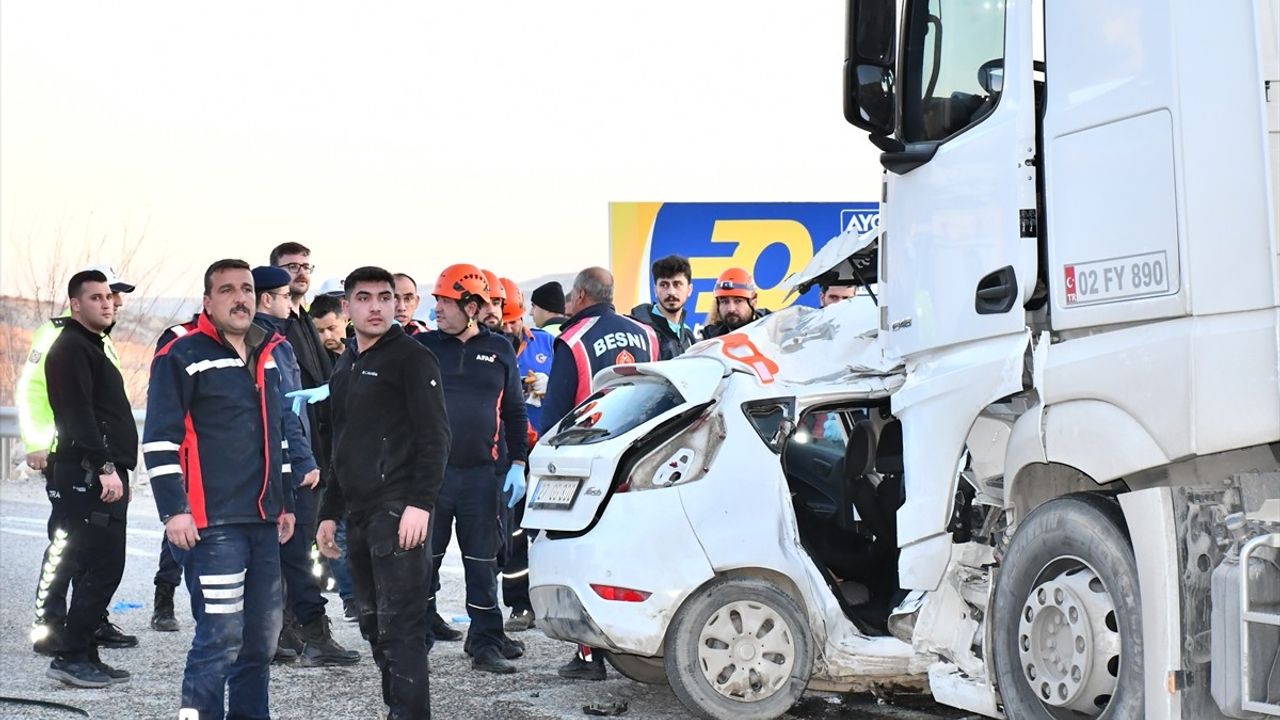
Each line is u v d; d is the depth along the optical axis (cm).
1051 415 484
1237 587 416
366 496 605
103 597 760
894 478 691
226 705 711
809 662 641
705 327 1032
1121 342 458
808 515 710
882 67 534
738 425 664
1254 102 427
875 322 699
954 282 531
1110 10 467
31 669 798
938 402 542
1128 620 446
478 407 805
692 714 659
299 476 821
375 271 611
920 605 590
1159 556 430
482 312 909
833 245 706
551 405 848
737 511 651
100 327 808
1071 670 468
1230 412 425
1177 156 440
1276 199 420
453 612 988
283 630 829
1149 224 448
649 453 667
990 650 516
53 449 802
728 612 644
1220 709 420
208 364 605
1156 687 429
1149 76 451
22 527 1371
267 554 622
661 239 1627
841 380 679
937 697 552
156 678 771
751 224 1628
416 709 596
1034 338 498
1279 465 435
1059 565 484
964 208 527
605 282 856
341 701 721
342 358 629
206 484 601
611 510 661
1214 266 431
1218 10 437
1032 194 497
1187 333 436
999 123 511
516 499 838
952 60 533
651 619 641
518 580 930
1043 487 514
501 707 698
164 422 594
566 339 846
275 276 857
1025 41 502
